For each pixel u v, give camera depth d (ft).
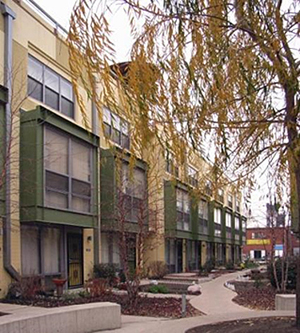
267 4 16.96
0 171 38.11
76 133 49.93
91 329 28.22
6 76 40.37
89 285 43.98
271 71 17.34
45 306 36.17
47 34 49.65
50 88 49.93
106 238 59.98
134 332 27.78
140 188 52.90
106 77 16.62
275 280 52.54
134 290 39.09
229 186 22.94
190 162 20.44
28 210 42.19
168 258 82.94
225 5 17.26
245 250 196.75
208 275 82.58
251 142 20.95
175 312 35.78
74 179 49.88
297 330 21.02
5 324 22.67
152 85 16.79
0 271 39.93
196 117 17.62
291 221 53.11
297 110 17.20
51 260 48.34
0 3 42.34
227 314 29.71
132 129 17.39
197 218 91.86
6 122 40.04
